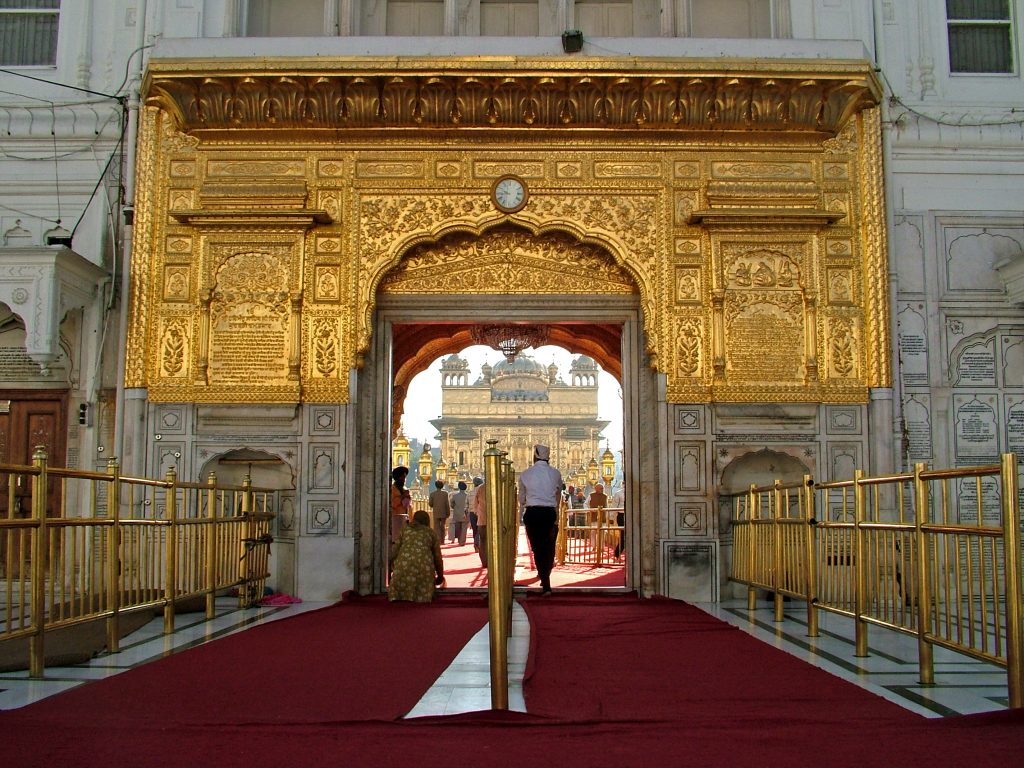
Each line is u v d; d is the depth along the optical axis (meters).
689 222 9.34
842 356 9.20
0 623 6.53
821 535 6.58
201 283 9.20
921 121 9.90
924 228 9.83
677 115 9.22
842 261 9.32
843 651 5.89
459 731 3.53
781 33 10.09
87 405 9.48
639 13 10.41
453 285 9.59
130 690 4.46
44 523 5.03
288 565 9.07
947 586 4.67
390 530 9.76
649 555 9.23
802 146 9.44
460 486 19.61
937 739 3.37
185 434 9.08
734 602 8.88
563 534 14.34
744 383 9.12
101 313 9.59
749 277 9.27
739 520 8.59
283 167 9.36
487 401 42.97
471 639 6.21
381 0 10.38
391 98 9.05
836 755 3.16
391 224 9.32
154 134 9.38
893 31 10.16
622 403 9.70
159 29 9.95
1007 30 10.33
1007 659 3.98
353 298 9.21
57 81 10.06
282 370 9.12
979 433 9.65
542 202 9.36
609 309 9.62
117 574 5.84
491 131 9.30
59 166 9.93
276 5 10.41
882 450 9.09
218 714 3.92
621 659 5.46
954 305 9.74
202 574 7.31
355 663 5.25
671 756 3.14
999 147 9.95
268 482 9.40
